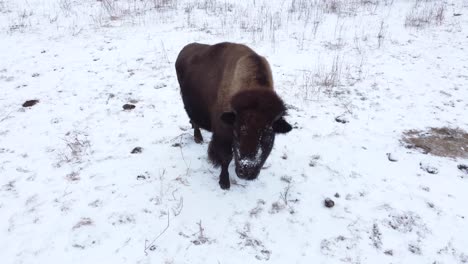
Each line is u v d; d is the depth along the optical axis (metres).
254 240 3.82
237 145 3.38
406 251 3.72
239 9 12.40
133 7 12.54
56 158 5.09
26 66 8.25
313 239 3.86
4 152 5.23
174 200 4.33
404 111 6.38
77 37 9.95
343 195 4.46
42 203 4.25
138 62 8.35
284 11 12.26
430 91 7.07
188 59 4.90
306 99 6.71
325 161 5.05
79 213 4.11
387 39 9.77
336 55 8.77
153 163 4.97
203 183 4.62
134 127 5.87
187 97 4.90
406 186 4.60
